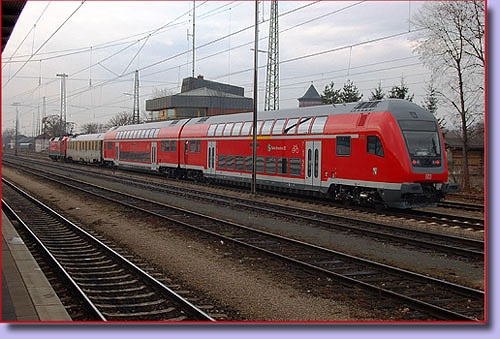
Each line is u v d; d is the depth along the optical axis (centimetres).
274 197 2291
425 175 1647
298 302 805
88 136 5241
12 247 1140
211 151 2798
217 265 1046
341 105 1952
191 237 1339
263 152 2333
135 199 2202
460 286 830
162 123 3578
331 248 1213
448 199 2452
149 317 730
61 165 5303
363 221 1516
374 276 952
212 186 2839
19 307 725
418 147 1667
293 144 2119
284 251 1171
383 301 796
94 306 742
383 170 1672
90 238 1314
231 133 2614
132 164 3956
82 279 941
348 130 1819
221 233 1399
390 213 1730
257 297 833
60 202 2217
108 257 1131
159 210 1859
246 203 2067
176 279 941
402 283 903
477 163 3959
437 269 1024
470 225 1505
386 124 1678
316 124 2006
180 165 3164
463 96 2822
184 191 2575
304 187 2052
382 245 1248
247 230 1418
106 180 3394
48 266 1056
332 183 1900
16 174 4025
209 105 6172
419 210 1895
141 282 920
